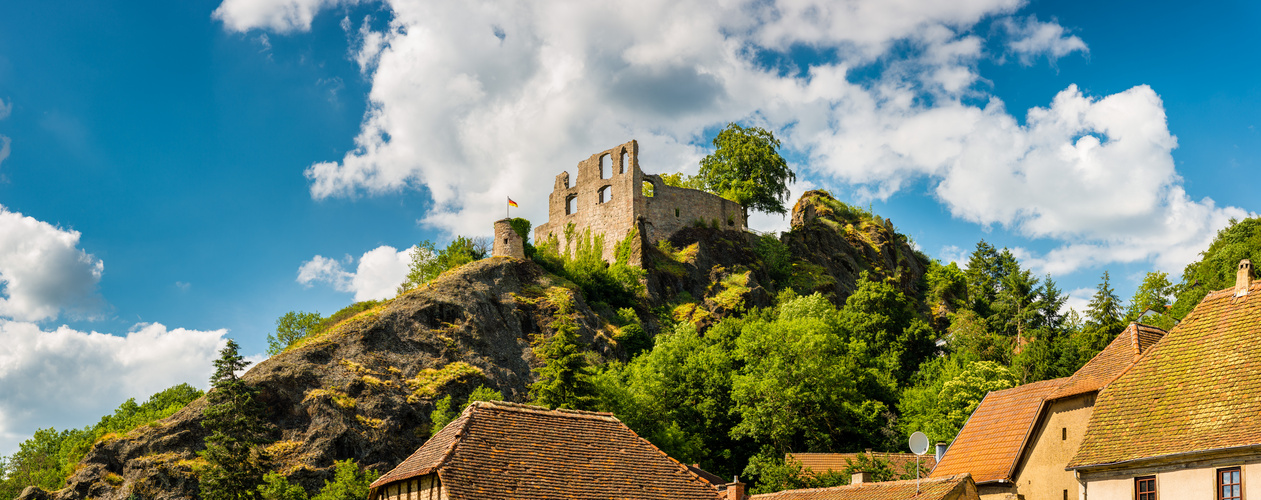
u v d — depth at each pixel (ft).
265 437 238.48
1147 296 336.29
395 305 316.19
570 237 410.52
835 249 460.14
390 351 298.56
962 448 141.08
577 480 110.63
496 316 327.67
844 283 444.55
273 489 230.89
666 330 359.87
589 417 122.11
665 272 386.52
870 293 379.55
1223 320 102.99
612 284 373.81
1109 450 100.22
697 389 286.25
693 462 257.14
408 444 270.87
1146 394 102.47
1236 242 325.42
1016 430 135.44
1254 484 87.86
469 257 383.45
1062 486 123.44
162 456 254.27
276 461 257.96
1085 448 102.73
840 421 277.64
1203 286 298.35
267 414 271.49
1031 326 378.53
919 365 346.33
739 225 428.15
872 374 316.60
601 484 111.34
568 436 117.50
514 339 325.01
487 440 111.45
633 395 266.16
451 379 290.76
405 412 275.80
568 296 347.56
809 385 276.62
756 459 240.94
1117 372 122.31
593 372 262.67
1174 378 101.45
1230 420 92.48
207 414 232.73
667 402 280.10
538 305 341.82
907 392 300.40
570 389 241.14
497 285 342.03
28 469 383.45
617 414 255.09
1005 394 146.10
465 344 310.24
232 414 234.58
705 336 349.61
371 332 300.81
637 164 399.65
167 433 259.80
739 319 363.97
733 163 456.86
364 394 276.82
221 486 228.43
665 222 402.72
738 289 387.34
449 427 116.16
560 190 422.00
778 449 263.49
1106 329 273.54
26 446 399.65
